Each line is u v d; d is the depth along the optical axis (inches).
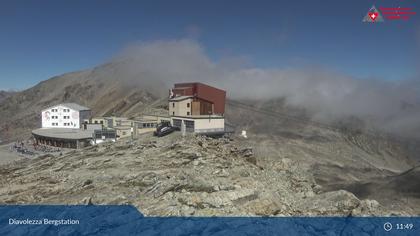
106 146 2613.2
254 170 1984.5
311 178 2202.3
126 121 3882.9
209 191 1362.0
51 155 2888.8
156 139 2701.8
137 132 3400.6
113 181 1642.5
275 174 1982.0
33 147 4192.9
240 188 1392.7
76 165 2075.5
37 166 2319.1
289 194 1517.0
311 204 1320.1
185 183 1395.2
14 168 2413.9
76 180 1715.1
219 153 2247.8
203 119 2893.7
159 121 3501.5
